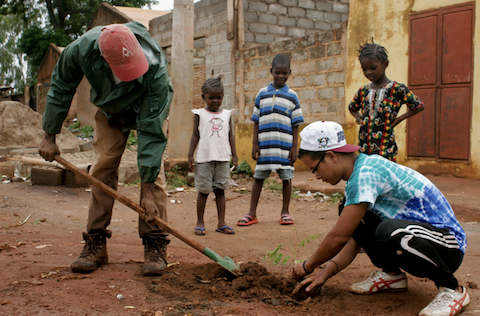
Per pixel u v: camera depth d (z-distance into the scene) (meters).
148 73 2.68
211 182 4.50
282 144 4.85
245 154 8.55
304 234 4.39
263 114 4.93
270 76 10.20
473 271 3.05
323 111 9.07
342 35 8.57
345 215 2.31
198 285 2.78
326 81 8.97
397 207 2.40
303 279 2.74
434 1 7.19
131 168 7.71
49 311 2.32
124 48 2.45
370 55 3.97
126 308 2.41
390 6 7.74
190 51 8.26
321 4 12.26
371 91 4.08
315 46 9.12
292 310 2.45
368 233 2.55
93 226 3.08
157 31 13.73
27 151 10.20
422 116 7.43
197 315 2.34
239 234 4.46
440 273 2.29
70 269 3.07
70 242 3.92
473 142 6.84
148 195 2.89
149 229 3.08
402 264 2.34
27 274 2.93
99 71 2.63
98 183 2.94
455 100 7.02
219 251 3.77
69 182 6.96
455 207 5.27
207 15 11.88
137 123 2.80
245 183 7.77
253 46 11.31
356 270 3.17
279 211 5.66
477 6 6.71
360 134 4.17
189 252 3.71
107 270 3.10
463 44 6.89
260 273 2.95
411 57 7.54
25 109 11.73
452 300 2.30
